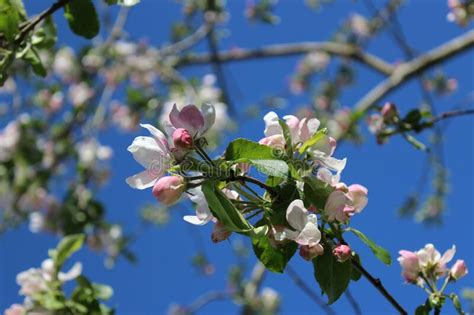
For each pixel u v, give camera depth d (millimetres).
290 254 525
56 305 752
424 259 621
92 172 1505
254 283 1667
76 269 775
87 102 1703
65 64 1744
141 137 523
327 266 527
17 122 1588
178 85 1547
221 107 1440
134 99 1579
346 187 536
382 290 583
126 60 1747
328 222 532
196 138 525
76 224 1324
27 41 697
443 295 603
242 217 510
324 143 536
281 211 518
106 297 771
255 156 517
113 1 708
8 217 1510
